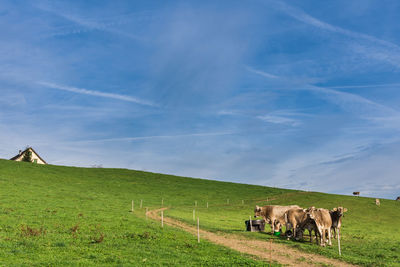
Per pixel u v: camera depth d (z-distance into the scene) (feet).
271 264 70.08
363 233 154.10
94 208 171.01
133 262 63.98
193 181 363.97
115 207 189.88
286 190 336.29
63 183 272.10
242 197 297.12
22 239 79.10
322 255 82.43
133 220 132.57
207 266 65.00
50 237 84.69
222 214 209.05
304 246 92.43
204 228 127.75
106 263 62.39
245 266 66.33
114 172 362.74
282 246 93.25
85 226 108.27
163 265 63.52
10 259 60.34
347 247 100.01
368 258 84.12
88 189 261.44
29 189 217.77
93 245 78.38
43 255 65.21
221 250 82.64
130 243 83.71
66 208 159.02
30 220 113.60
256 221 124.16
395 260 83.61
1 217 116.26
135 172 377.30
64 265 59.00
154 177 362.33
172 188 314.76
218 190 324.19
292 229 109.81
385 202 280.72
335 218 105.70
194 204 252.83
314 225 99.81
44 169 319.27
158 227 116.67
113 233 97.60
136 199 242.78
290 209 110.32
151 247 80.38
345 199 284.00
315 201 276.00
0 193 189.37
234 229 131.54
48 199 188.34
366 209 249.75
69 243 79.05
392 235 160.04
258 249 88.07
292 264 72.23
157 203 237.86
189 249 81.66
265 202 273.33
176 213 190.29
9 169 289.53
